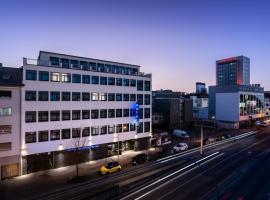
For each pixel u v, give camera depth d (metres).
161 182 33.03
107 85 47.16
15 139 35.84
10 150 35.38
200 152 52.97
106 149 47.31
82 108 43.25
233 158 47.75
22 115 36.31
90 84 44.44
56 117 40.00
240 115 95.38
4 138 34.84
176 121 81.44
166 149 56.50
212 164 42.97
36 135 37.78
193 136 74.56
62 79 40.81
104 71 46.75
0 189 30.92
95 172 38.09
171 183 32.59
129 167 40.94
